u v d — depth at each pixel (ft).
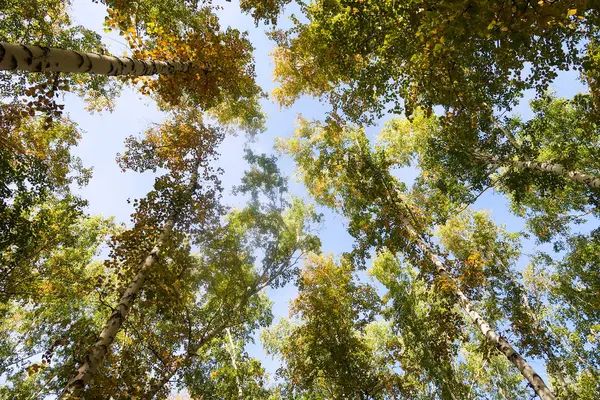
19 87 30.35
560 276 47.37
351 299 44.14
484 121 35.60
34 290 35.50
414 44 20.97
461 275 35.29
